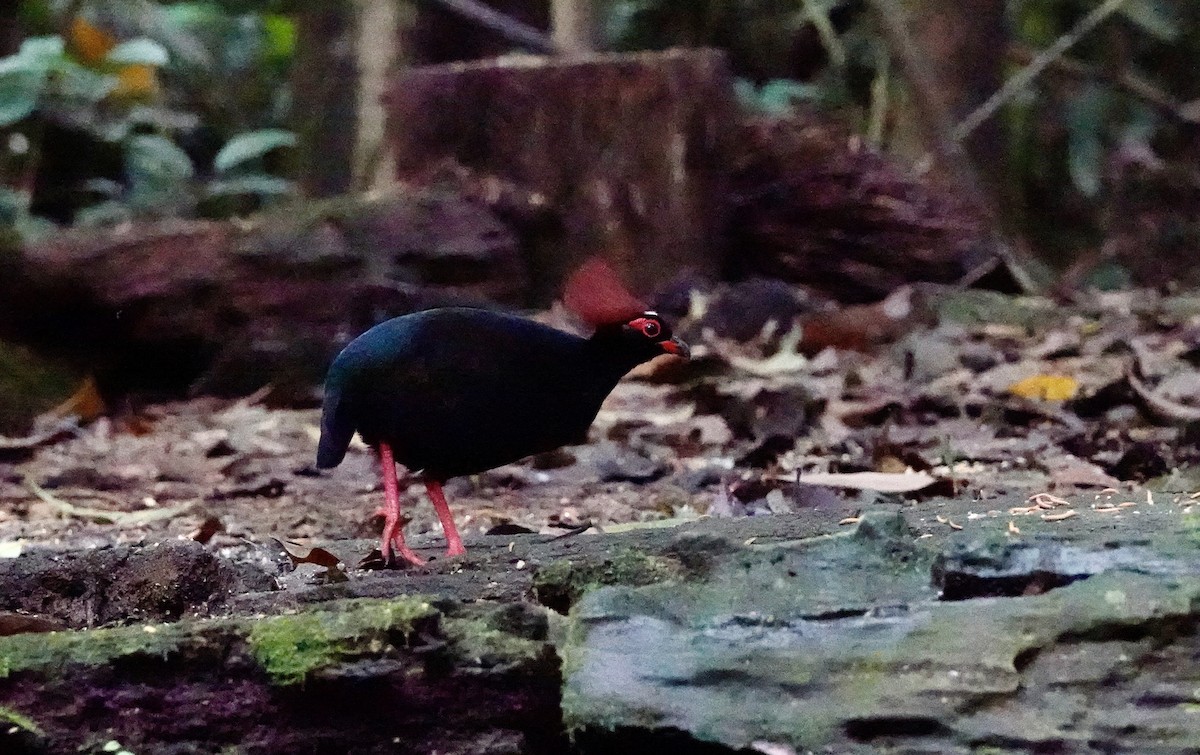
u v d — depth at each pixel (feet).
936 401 37.32
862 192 55.77
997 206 66.74
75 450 38.42
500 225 50.34
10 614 15.19
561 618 14.23
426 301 48.03
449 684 12.91
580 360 18.89
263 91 82.43
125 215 65.98
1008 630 12.80
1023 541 14.53
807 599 14.08
